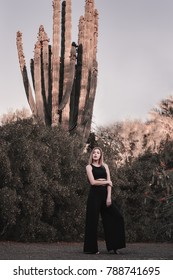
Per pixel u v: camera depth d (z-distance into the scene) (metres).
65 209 11.84
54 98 16.08
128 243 11.89
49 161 11.38
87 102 16.89
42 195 11.23
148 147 24.58
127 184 13.19
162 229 12.55
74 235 11.77
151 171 13.48
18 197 10.51
